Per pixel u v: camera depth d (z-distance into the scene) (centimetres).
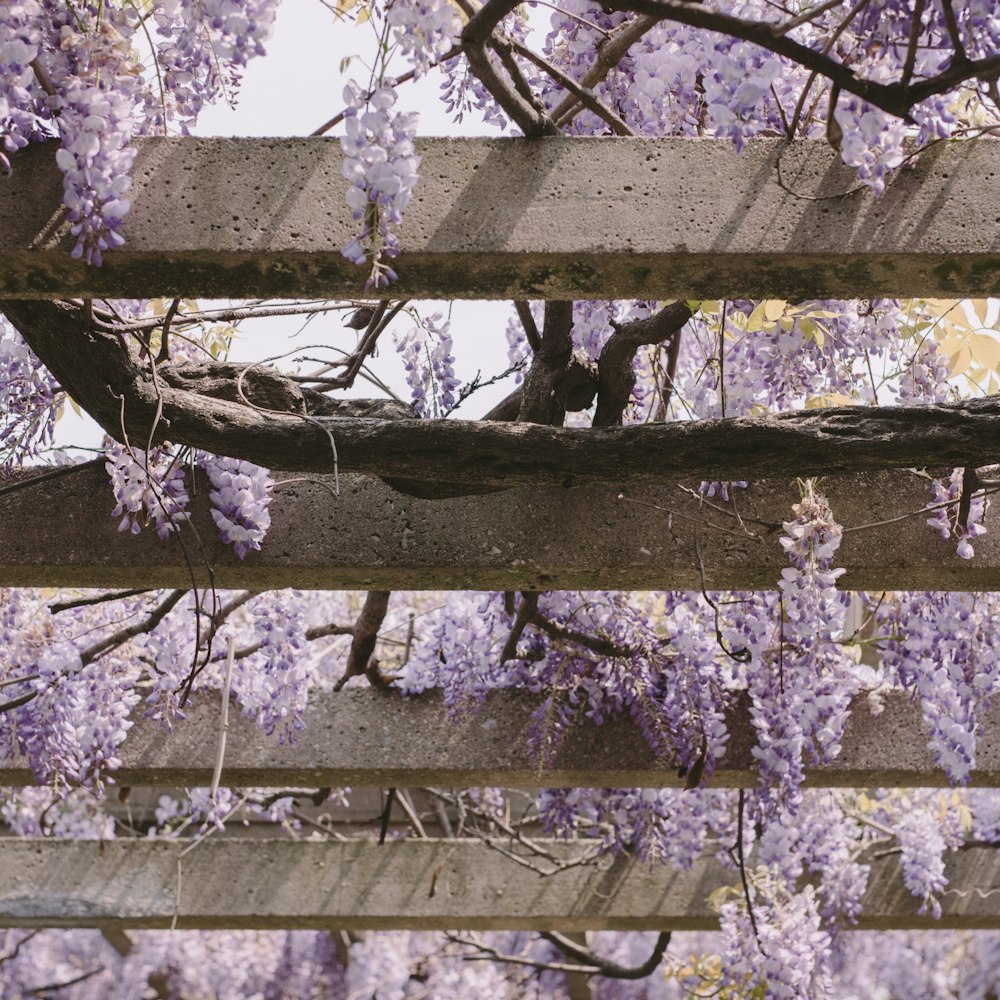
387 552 252
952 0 155
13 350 242
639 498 256
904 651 286
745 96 163
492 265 174
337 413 232
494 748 346
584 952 479
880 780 348
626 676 319
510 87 171
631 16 215
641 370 298
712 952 601
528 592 303
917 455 198
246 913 423
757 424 200
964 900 432
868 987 617
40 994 639
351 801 574
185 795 570
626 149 176
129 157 160
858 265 174
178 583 256
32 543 250
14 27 155
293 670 282
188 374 223
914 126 168
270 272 175
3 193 168
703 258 173
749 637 274
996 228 173
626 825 391
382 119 159
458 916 425
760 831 380
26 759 343
